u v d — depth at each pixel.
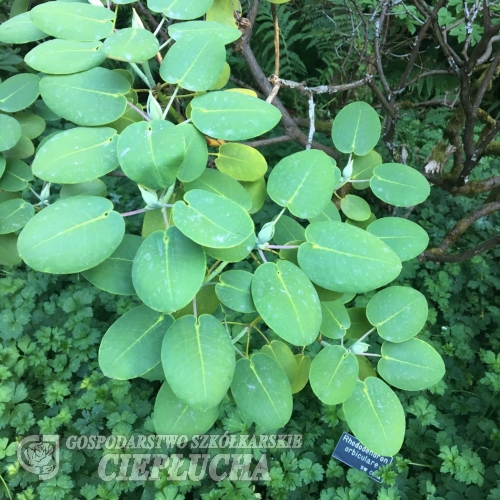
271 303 0.52
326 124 1.37
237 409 1.03
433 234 1.49
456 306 1.38
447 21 1.32
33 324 1.33
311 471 0.97
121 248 0.56
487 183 1.08
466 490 0.96
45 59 0.54
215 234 0.47
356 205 0.69
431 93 2.08
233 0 0.67
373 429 0.57
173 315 0.59
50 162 0.51
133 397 1.13
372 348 1.06
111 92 0.55
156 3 0.58
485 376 1.17
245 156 0.63
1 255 0.65
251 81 1.94
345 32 1.66
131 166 0.48
